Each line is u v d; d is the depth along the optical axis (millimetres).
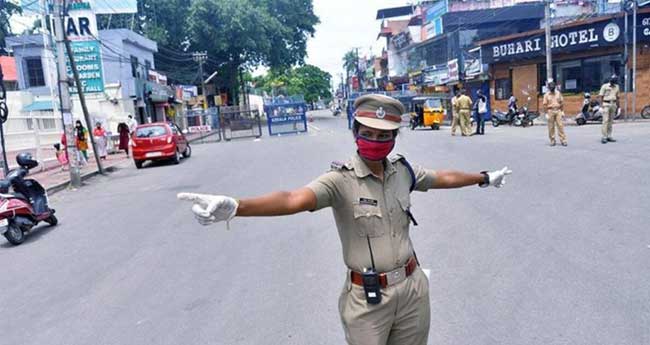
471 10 38656
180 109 45375
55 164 20047
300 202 2340
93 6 27297
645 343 3621
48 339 4410
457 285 4852
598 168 9938
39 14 25953
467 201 8180
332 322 4301
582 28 25266
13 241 8047
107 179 16047
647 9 23469
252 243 6836
